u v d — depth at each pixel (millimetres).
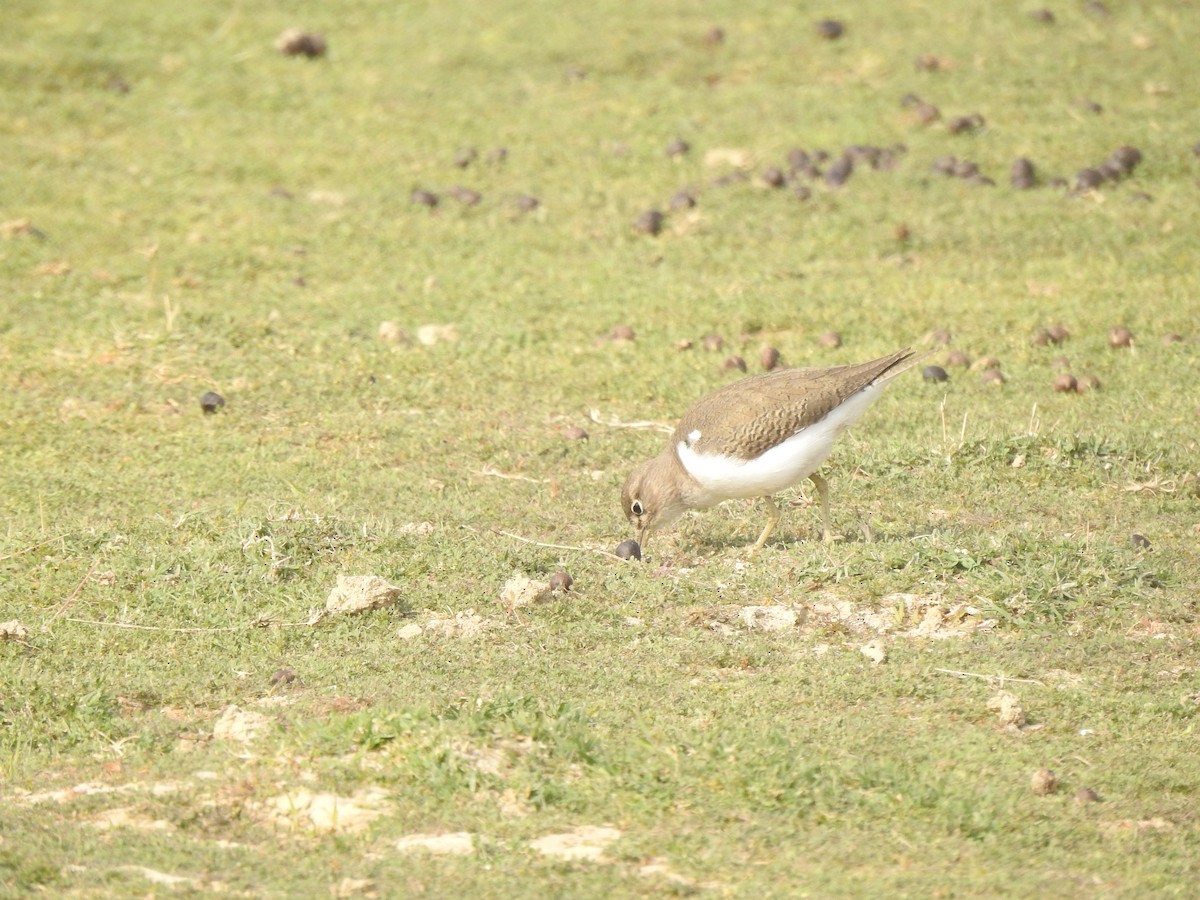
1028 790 9141
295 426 16641
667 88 26078
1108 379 17547
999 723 10125
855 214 22359
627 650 11391
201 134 24891
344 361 18359
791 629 11844
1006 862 8250
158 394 17391
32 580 12539
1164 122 24219
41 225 21938
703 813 8734
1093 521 13883
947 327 18938
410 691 10398
